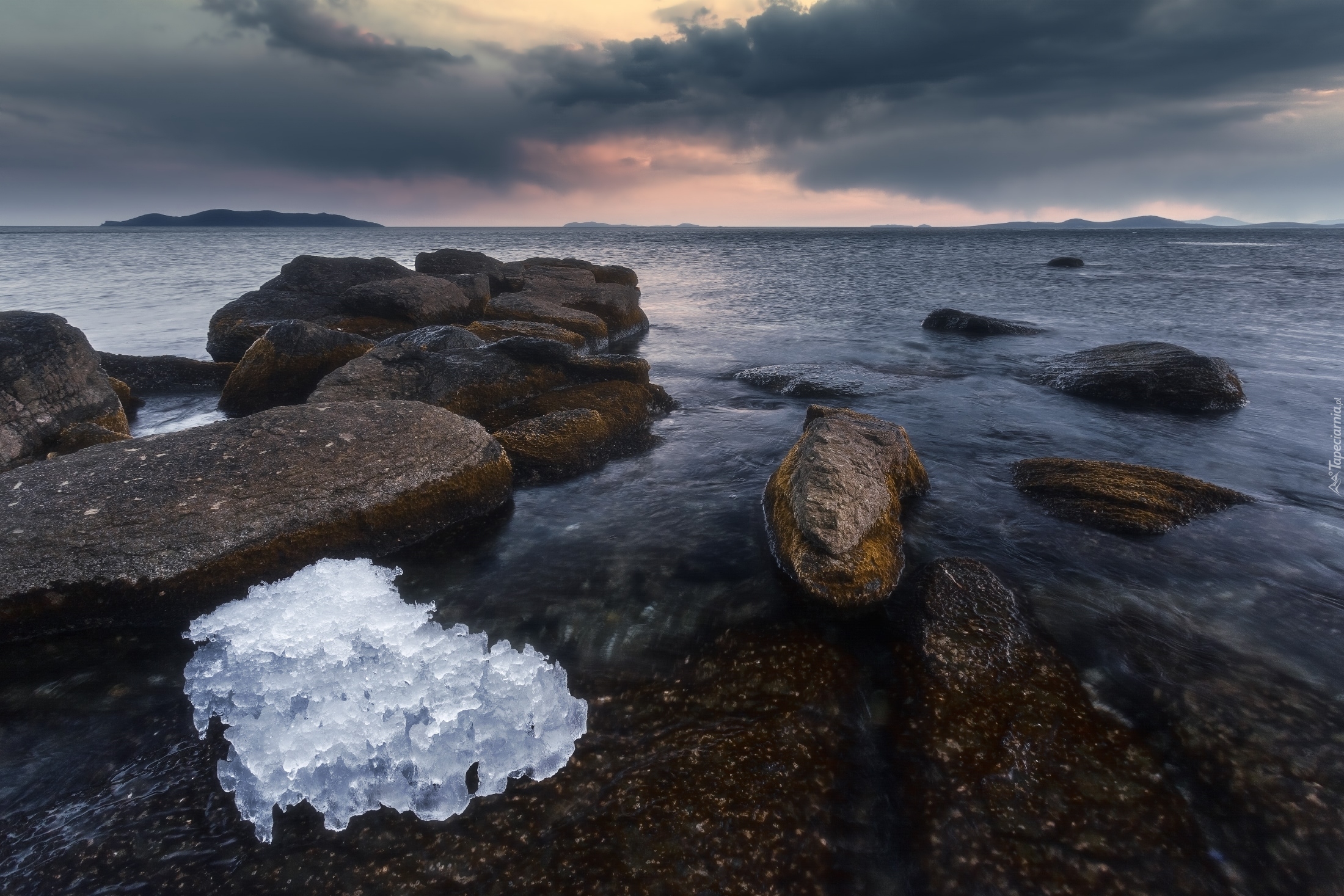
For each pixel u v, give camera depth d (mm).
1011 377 11109
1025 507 5941
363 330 11875
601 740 3184
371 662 3516
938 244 77875
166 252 56312
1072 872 2543
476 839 2688
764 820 2740
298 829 2742
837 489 4824
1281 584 4625
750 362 12906
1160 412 9039
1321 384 10508
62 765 3121
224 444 5059
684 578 4812
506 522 5770
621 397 8398
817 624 4117
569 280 17297
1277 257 45188
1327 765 3002
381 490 5133
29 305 20594
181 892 2498
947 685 3410
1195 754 3072
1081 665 3711
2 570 3973
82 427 6965
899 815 2791
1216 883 2520
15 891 2510
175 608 4227
